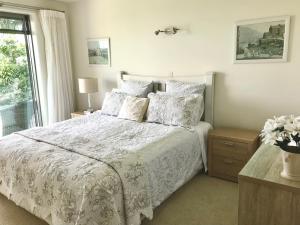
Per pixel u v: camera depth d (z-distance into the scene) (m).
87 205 1.72
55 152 2.25
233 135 2.92
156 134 2.78
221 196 2.69
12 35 4.09
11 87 4.20
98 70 4.54
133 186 2.01
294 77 2.77
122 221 1.95
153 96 3.36
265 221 1.67
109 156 2.10
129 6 3.88
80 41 4.65
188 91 3.30
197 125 3.15
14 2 3.87
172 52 3.60
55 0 4.39
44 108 4.50
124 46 4.09
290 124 1.61
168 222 2.29
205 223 2.27
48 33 4.24
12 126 4.32
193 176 3.01
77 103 4.92
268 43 2.85
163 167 2.41
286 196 1.56
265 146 2.15
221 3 3.08
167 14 3.53
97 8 4.26
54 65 4.38
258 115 3.08
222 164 2.99
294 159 1.56
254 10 2.88
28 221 2.36
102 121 3.43
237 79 3.14
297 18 2.65
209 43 3.26
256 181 1.64
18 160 2.26
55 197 1.90
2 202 2.66
